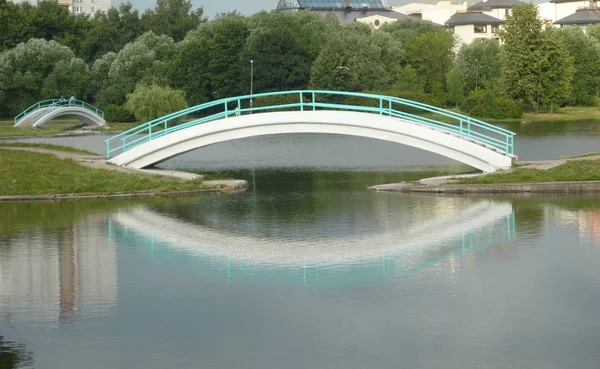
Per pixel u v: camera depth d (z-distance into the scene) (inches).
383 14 7180.1
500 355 690.2
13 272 977.5
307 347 716.7
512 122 4077.3
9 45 5590.6
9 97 4808.1
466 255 1019.3
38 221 1323.8
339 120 1694.1
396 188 1647.4
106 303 849.5
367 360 685.9
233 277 940.6
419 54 4817.9
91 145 2987.2
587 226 1173.7
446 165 2162.9
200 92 4650.6
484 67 4803.2
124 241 1153.4
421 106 1734.7
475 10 6919.3
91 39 5782.5
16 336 757.3
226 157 2512.3
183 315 805.2
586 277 900.0
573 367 664.4
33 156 1782.7
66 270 984.9
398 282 903.7
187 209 1443.2
